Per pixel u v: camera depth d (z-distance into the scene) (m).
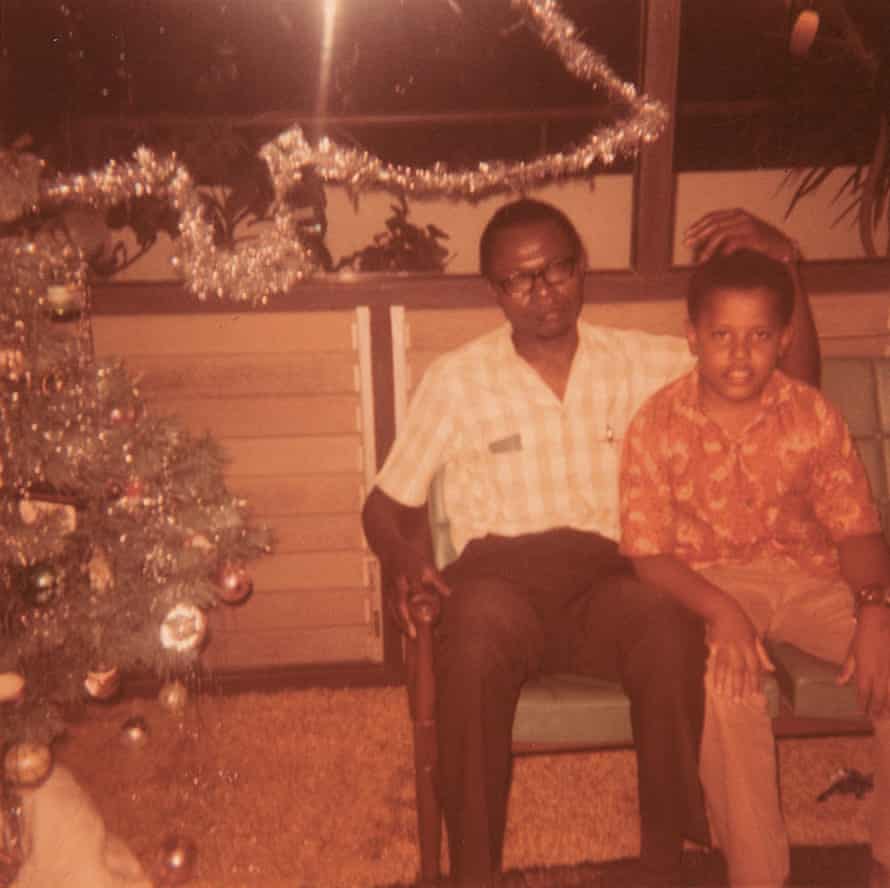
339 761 2.55
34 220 2.48
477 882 1.88
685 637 1.88
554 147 3.35
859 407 2.38
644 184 2.63
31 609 2.14
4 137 2.69
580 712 1.94
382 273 2.72
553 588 2.06
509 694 1.90
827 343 2.76
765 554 2.08
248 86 3.00
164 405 2.71
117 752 2.61
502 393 2.15
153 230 2.81
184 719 2.75
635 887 1.93
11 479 2.10
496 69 3.24
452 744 1.88
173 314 2.66
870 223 3.20
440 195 2.84
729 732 1.87
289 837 2.28
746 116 3.46
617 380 2.16
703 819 1.88
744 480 2.02
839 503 2.00
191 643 2.36
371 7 3.09
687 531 2.08
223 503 2.38
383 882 2.13
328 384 2.74
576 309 2.12
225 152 2.82
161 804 2.40
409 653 1.97
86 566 2.24
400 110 3.22
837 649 2.00
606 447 2.17
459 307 2.70
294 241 2.60
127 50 2.84
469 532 2.21
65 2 2.74
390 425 2.77
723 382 1.95
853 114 3.27
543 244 2.04
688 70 3.40
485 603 1.93
